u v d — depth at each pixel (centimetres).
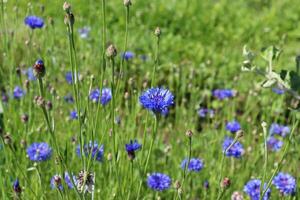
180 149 473
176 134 491
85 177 241
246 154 452
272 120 556
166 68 657
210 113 505
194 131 475
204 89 591
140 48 715
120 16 814
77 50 638
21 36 586
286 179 355
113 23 787
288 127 468
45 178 376
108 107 385
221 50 784
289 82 242
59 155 243
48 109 298
